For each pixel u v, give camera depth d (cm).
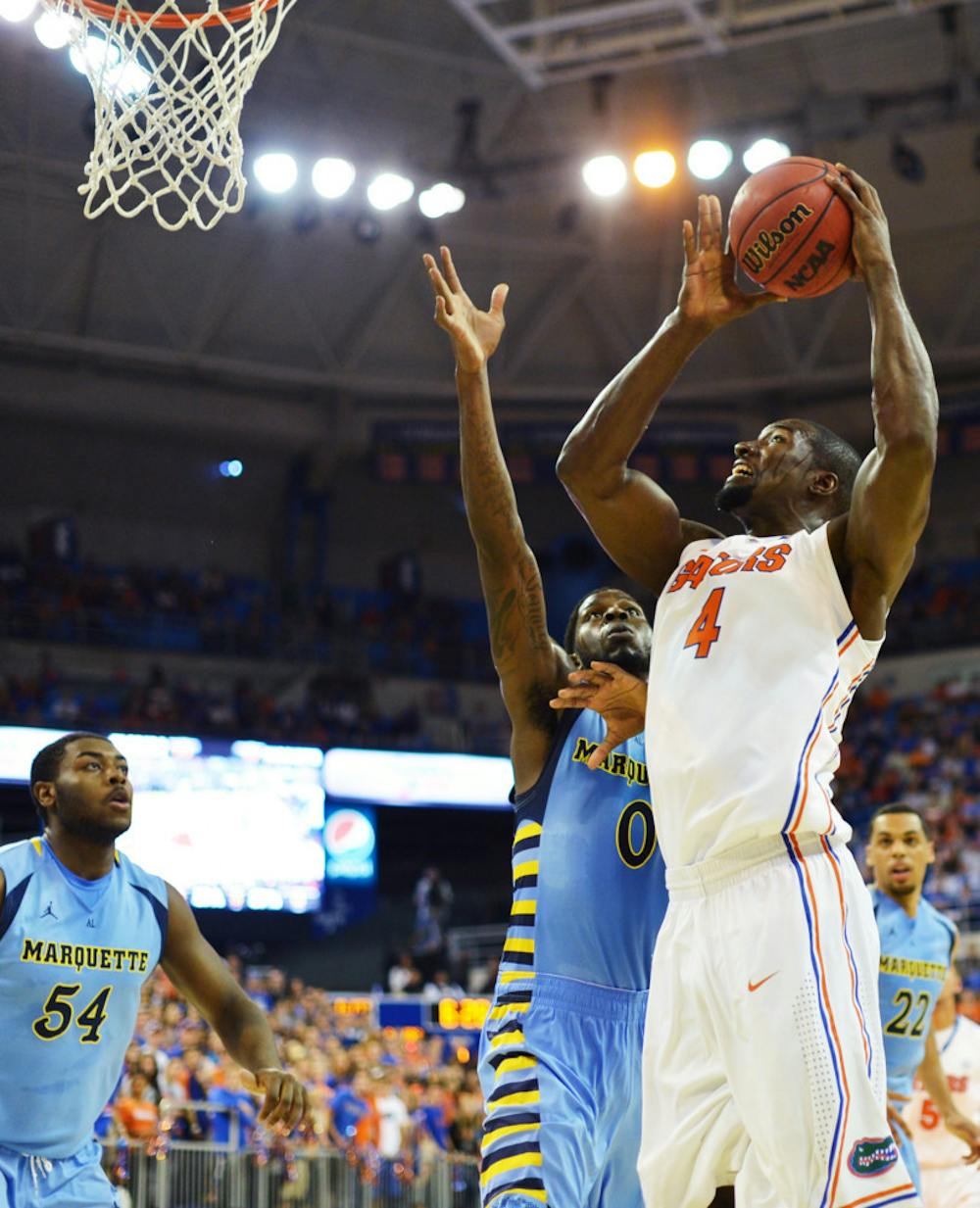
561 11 1745
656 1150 280
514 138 2214
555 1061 374
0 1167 399
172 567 2500
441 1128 1295
